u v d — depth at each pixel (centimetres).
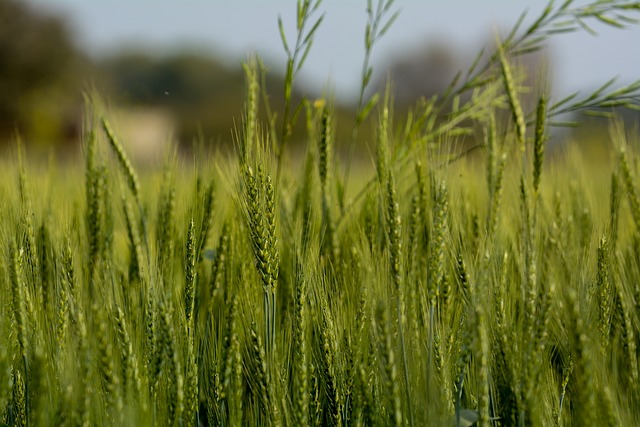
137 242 302
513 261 294
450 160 337
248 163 258
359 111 349
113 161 317
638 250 296
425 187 318
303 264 265
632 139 335
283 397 246
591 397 205
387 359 224
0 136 3045
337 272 307
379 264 267
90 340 227
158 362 241
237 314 270
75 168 388
